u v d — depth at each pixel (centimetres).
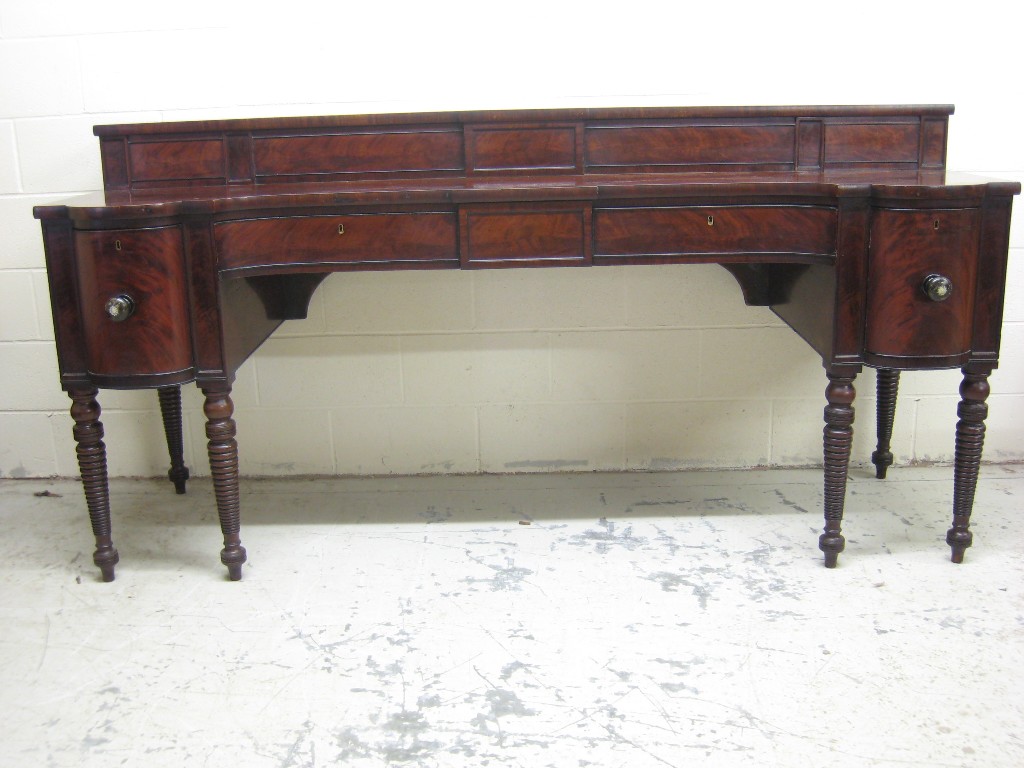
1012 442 258
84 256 179
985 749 140
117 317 178
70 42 238
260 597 191
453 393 252
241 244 187
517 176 221
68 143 243
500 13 234
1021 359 252
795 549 207
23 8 236
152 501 243
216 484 193
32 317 252
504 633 174
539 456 257
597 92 238
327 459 256
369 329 248
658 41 235
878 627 174
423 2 234
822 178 201
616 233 188
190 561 208
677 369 252
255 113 240
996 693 154
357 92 238
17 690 161
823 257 187
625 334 249
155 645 174
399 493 244
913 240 180
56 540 221
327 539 217
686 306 248
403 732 147
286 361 250
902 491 239
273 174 223
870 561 200
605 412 254
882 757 139
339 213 188
